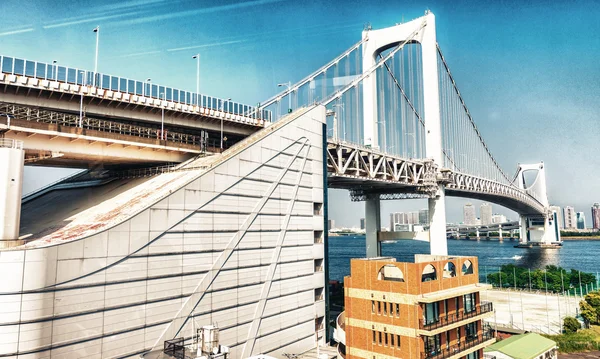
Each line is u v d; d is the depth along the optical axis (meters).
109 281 31.03
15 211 31.48
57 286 28.30
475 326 42.53
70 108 44.44
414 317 36.50
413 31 101.31
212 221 39.22
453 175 103.25
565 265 174.00
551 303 88.19
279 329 45.47
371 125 98.25
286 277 47.31
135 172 51.94
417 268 37.03
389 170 86.25
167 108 50.66
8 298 26.52
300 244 50.16
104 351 30.34
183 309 35.75
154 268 34.00
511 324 68.81
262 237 44.69
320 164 55.53
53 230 36.69
